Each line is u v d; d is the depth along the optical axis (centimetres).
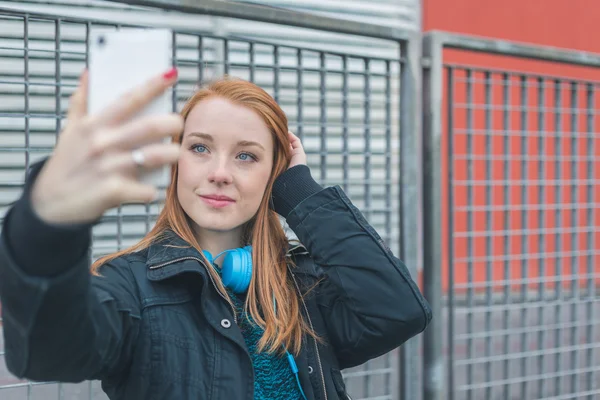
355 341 154
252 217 158
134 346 126
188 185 140
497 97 577
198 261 134
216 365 129
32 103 312
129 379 126
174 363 126
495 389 386
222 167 139
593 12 685
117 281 127
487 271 271
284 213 157
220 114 140
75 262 81
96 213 75
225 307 134
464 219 539
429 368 253
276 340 139
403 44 248
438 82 254
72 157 72
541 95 288
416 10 570
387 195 251
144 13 431
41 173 76
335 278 151
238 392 128
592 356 300
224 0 202
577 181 299
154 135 73
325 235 151
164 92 78
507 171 277
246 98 144
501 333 275
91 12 404
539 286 288
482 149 547
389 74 249
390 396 250
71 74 359
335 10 523
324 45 502
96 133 73
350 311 155
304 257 165
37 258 78
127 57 83
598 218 491
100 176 73
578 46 682
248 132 141
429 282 254
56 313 83
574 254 298
